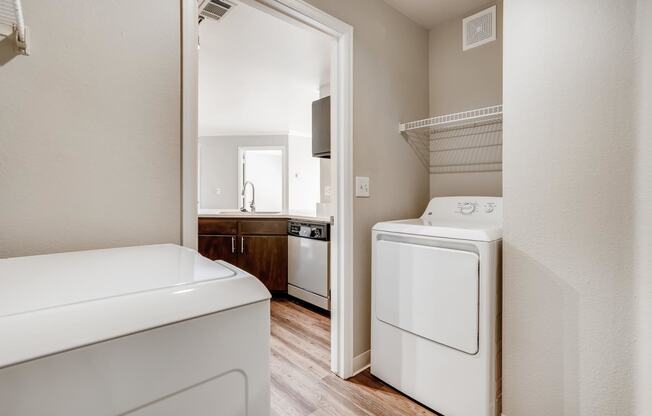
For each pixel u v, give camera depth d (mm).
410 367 1576
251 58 2830
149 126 977
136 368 422
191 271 598
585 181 1158
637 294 1067
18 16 692
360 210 1836
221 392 500
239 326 520
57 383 369
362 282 1859
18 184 784
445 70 2211
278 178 7746
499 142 1971
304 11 1506
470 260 1345
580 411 1183
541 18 1242
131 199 947
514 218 1320
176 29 1027
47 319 384
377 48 1910
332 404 1550
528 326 1293
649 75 1031
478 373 1336
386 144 1986
